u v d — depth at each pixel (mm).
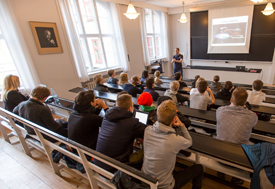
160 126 932
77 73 4246
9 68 3355
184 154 1406
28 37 3295
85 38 4535
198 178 1212
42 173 1686
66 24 3855
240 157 1005
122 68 5453
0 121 2242
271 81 5438
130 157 1136
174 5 6277
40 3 3373
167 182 958
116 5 4773
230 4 5250
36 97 1582
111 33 5246
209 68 6254
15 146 2184
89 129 1313
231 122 1302
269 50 5258
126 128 1081
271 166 866
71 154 1269
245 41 5566
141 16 5789
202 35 6441
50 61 3707
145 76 3639
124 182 916
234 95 1316
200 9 5703
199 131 2121
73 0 4168
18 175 1676
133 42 5738
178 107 1979
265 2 4898
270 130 1444
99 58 5066
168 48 7320
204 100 1970
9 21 2990
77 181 1580
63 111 2539
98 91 2928
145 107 1498
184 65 7391
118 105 1173
